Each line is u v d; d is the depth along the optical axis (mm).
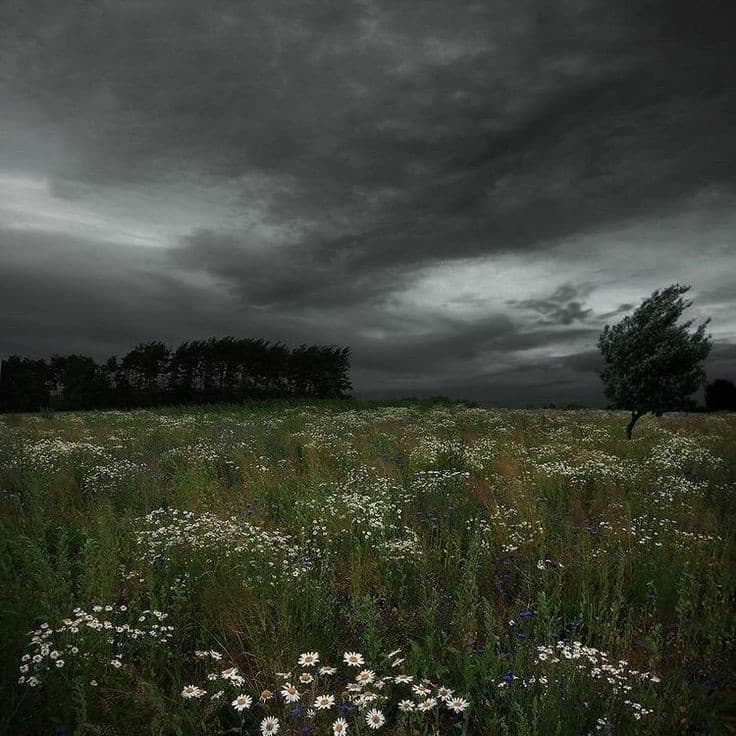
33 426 20781
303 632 4402
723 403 44938
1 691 3498
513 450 13195
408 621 4816
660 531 7020
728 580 5359
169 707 3482
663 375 16922
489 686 3781
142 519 7145
